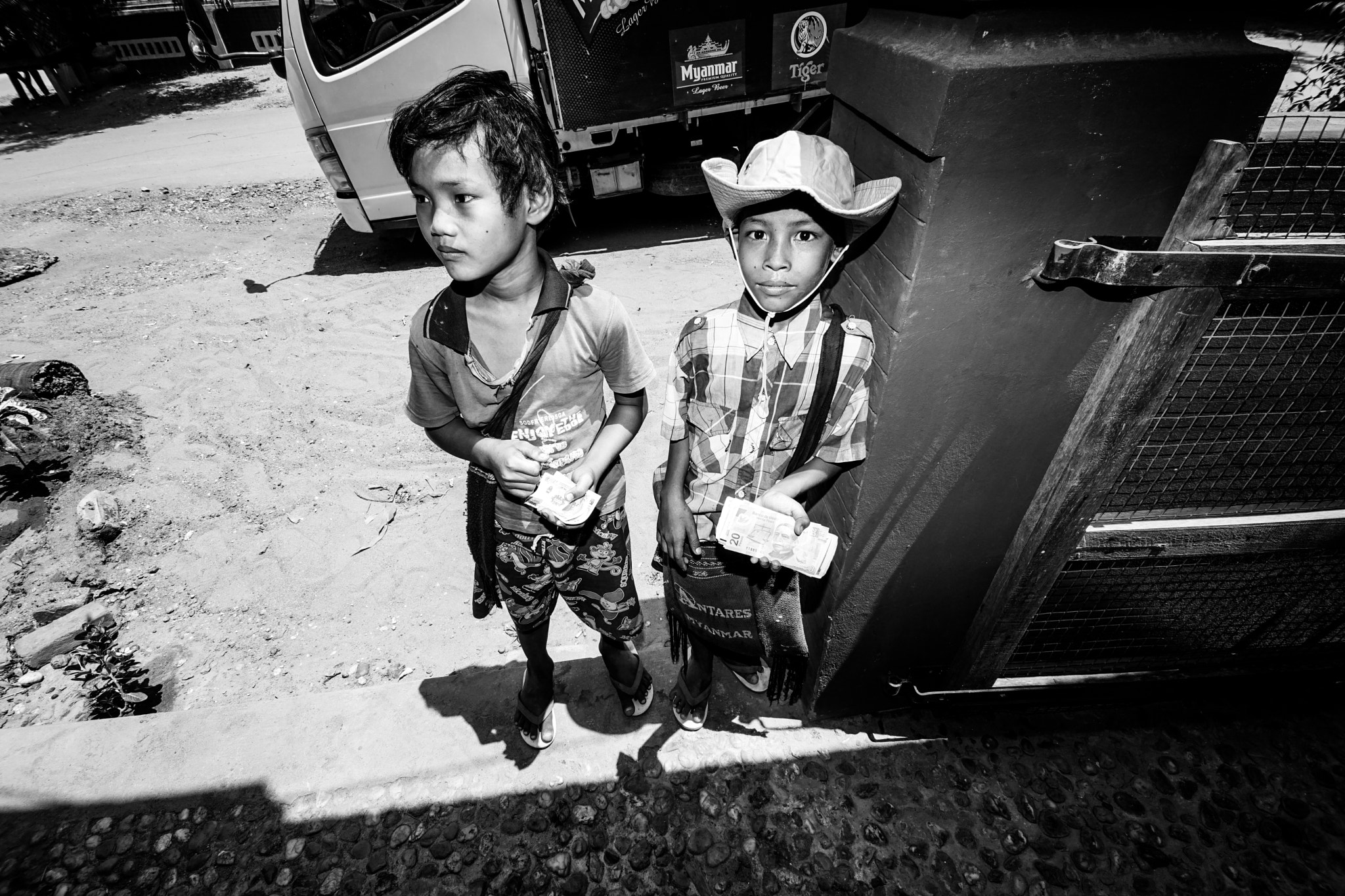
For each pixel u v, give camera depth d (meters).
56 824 1.88
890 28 1.28
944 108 1.00
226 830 1.86
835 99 1.55
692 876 1.72
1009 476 1.50
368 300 5.97
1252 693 2.01
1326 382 1.44
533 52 5.31
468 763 1.98
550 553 1.58
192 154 10.50
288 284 6.36
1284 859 1.72
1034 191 1.12
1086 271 1.13
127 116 12.96
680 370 1.41
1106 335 1.31
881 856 1.74
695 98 5.41
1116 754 1.94
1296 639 1.96
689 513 1.53
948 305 1.23
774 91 5.51
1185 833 1.78
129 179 9.50
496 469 1.41
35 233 7.81
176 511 3.74
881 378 1.33
